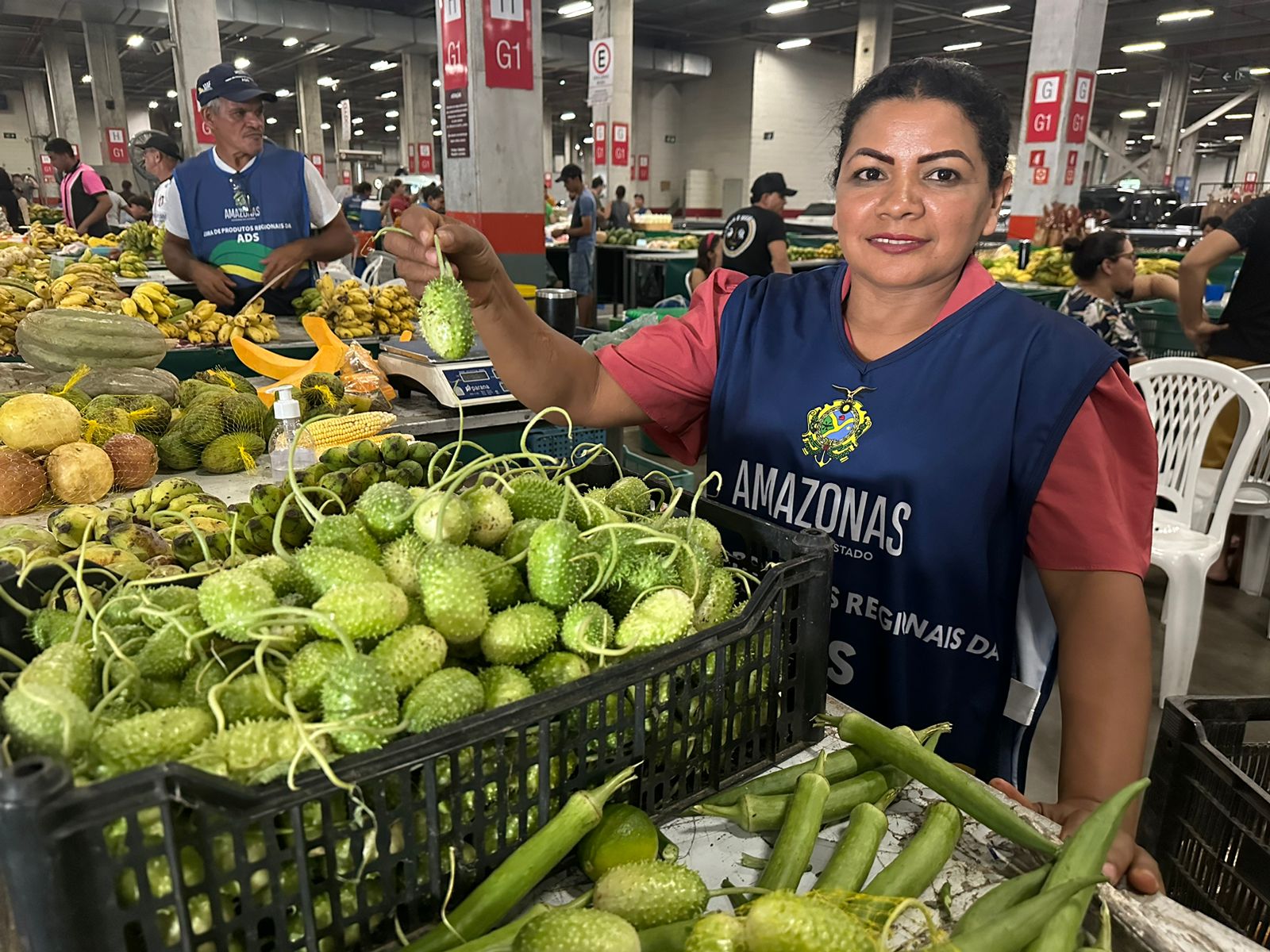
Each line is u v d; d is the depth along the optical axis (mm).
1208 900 1241
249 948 684
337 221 3896
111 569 1126
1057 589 1319
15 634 957
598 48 13055
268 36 16891
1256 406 2807
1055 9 8141
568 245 10211
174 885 622
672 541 974
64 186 8258
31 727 681
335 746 745
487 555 932
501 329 1438
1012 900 851
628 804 916
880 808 997
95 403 2018
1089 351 1282
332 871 710
